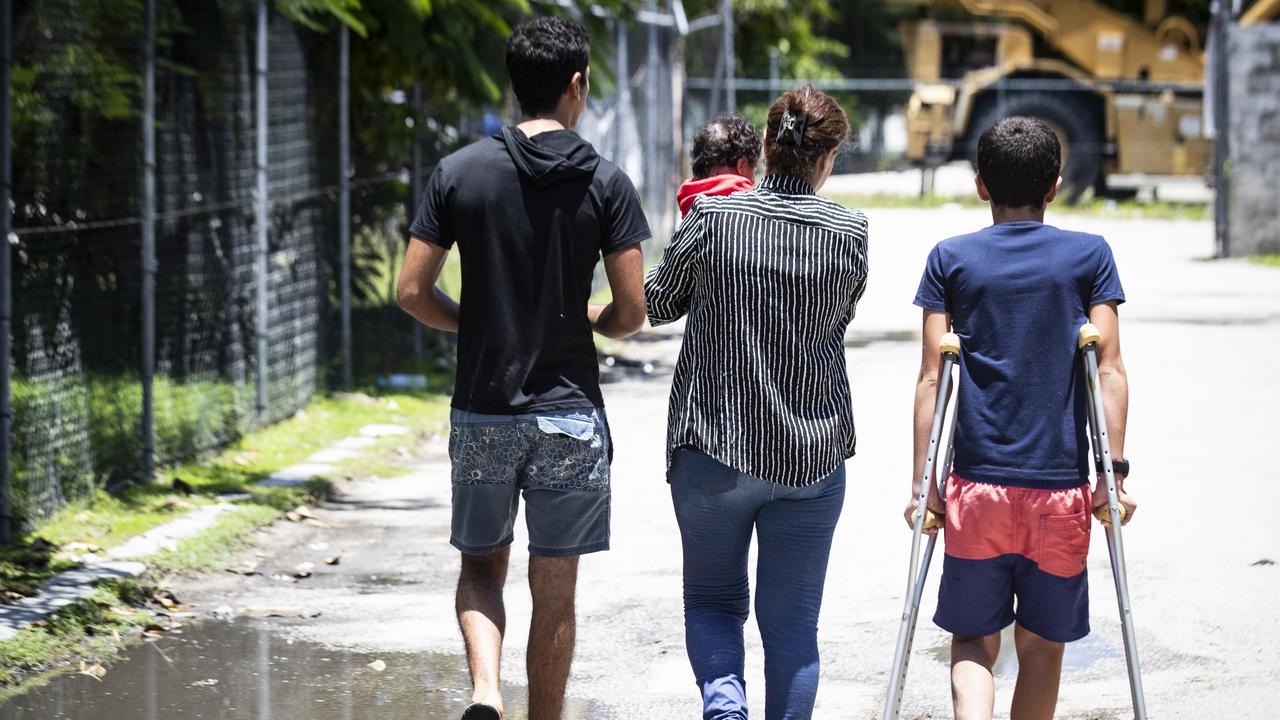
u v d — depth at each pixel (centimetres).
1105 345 877
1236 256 4769
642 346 3250
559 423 943
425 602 1402
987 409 884
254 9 2066
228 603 1389
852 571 1496
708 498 904
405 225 2762
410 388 2595
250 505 1708
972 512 883
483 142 957
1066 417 878
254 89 2125
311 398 2380
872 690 1158
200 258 1984
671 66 5044
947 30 7594
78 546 1481
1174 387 2547
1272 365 2766
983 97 7306
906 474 1941
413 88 2703
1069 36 7238
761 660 1245
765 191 922
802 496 906
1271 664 1193
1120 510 867
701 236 916
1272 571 1453
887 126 8812
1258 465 1936
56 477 1603
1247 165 4731
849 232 909
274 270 2216
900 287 4125
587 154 950
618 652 1255
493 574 996
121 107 1714
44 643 1218
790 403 894
